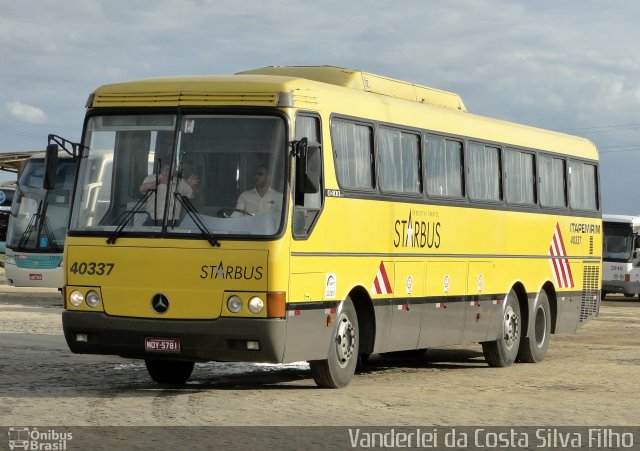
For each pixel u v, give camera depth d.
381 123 17.62
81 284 15.24
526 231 22.31
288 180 14.88
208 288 14.73
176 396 15.20
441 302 19.20
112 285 15.09
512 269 21.70
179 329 14.76
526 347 22.17
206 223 14.85
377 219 17.30
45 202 38.44
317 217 15.62
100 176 15.39
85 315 15.18
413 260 18.33
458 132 20.03
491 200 21.03
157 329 14.84
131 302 15.00
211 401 14.74
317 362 16.19
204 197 14.96
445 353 24.14
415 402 15.16
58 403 14.27
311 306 15.45
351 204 16.56
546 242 23.19
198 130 15.13
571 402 15.59
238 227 14.77
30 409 13.70
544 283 22.97
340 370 16.41
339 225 16.23
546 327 22.91
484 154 20.95
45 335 24.20
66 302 15.34
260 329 14.59
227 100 15.13
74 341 15.36
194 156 15.08
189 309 14.78
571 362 22.39
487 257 20.80
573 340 28.25
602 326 33.62
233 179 14.95
